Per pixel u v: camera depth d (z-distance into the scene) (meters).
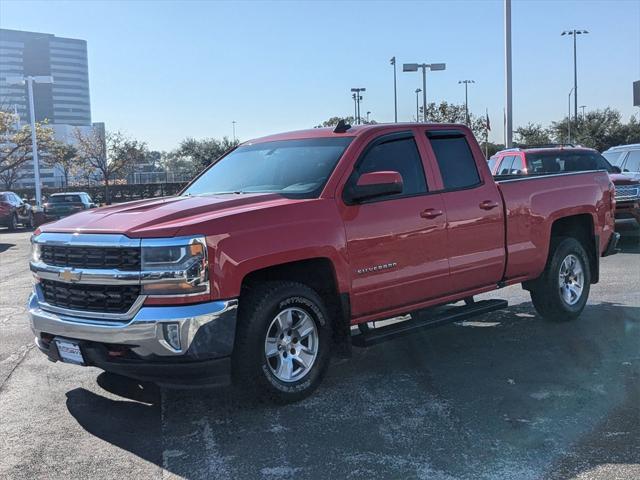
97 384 5.44
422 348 6.29
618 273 10.03
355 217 5.09
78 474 3.82
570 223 7.35
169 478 3.76
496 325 7.10
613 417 4.44
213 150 57.53
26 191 44.59
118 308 4.39
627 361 5.66
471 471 3.74
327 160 5.32
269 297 4.60
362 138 5.42
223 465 3.90
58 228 4.81
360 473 3.75
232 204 4.81
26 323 7.88
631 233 13.34
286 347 4.81
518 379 5.28
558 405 4.68
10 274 12.41
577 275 7.14
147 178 62.62
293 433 4.32
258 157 6.00
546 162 13.95
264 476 3.75
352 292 5.07
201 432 4.39
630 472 3.67
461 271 5.88
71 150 54.25
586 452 3.94
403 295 5.47
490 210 6.10
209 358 4.29
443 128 6.06
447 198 5.76
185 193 5.97
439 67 31.84
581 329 6.79
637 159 15.65
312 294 4.89
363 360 5.94
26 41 140.00
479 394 4.96
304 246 4.73
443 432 4.28
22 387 5.39
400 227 5.36
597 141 56.41
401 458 3.92
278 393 4.69
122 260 4.32
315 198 4.96
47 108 141.50
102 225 4.59
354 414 4.62
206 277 4.27
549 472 3.70
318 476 3.73
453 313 5.95
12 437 4.38
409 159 5.68
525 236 6.46
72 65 144.38
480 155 6.25
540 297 6.94
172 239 4.23
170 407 4.86
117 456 4.05
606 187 7.56
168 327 4.20
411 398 4.91
